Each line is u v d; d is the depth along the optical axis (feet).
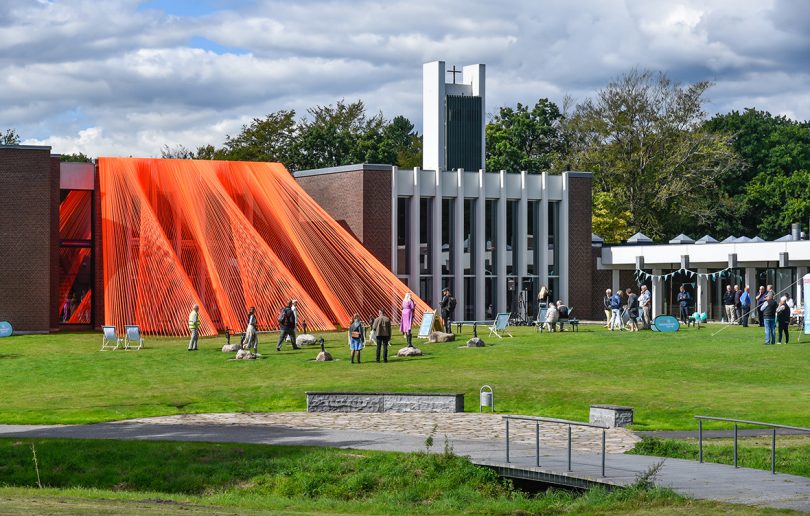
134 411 106.83
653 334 165.17
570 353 141.59
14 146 192.34
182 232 196.13
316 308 182.91
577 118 322.14
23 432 92.32
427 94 244.42
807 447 81.97
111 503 65.82
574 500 67.05
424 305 189.37
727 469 72.38
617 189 309.83
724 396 108.68
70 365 140.97
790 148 373.81
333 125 351.05
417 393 106.11
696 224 340.39
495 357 139.03
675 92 312.09
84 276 210.79
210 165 205.87
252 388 119.85
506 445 76.74
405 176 218.59
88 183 204.44
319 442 85.51
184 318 177.37
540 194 230.68
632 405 104.99
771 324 146.92
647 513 59.93
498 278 227.20
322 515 62.69
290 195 205.98
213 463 79.77
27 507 60.39
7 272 191.83
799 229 217.36
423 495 72.33
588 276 233.76
